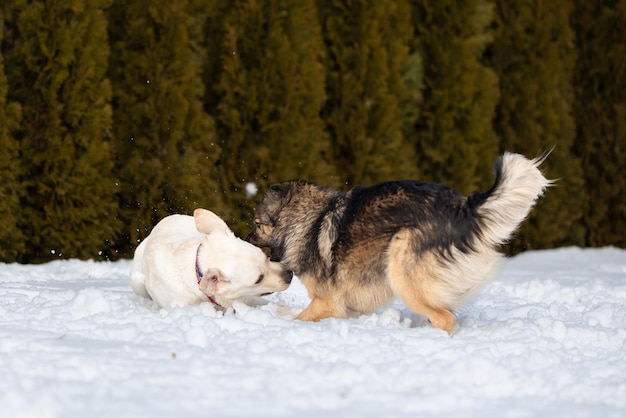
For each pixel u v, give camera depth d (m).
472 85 16.73
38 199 13.69
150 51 14.17
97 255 13.92
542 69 17.84
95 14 13.70
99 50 13.73
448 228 7.50
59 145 13.45
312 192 8.41
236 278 7.81
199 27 14.93
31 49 13.39
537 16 17.80
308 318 8.16
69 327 6.97
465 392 5.51
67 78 13.54
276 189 8.54
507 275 13.70
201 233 8.51
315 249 8.12
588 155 18.94
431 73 16.84
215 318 7.18
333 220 8.09
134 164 14.11
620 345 7.28
